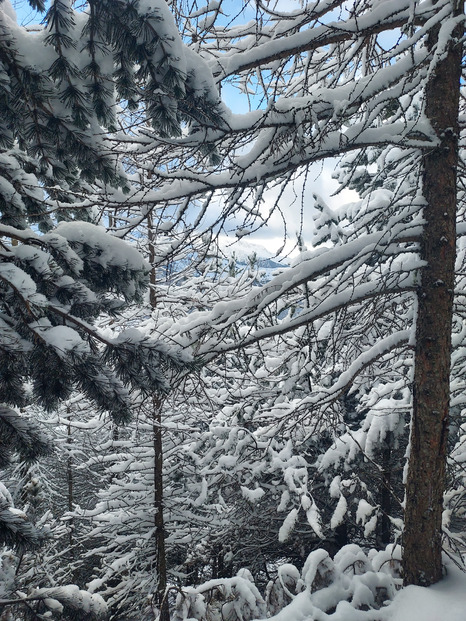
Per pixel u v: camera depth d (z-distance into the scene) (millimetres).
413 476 4449
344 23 3742
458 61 4199
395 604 4121
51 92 2852
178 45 2877
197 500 8602
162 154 3691
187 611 4633
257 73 4465
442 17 3480
